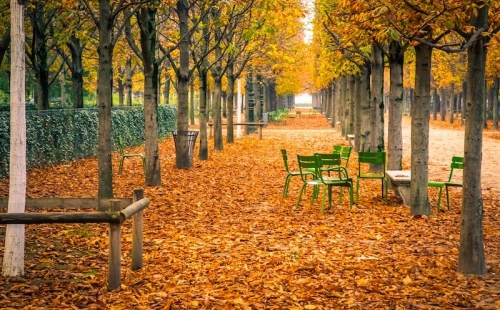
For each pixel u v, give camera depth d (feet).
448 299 23.49
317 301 23.35
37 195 49.42
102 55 42.42
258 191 54.39
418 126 41.78
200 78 81.20
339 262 29.48
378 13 27.71
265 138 127.24
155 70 55.93
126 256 30.91
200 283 26.07
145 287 25.32
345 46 64.34
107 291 24.95
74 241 33.86
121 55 109.81
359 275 26.96
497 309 22.20
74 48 86.12
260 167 73.36
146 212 43.24
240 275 27.22
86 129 81.92
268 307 22.62
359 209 45.03
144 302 23.25
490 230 37.60
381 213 43.21
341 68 81.20
